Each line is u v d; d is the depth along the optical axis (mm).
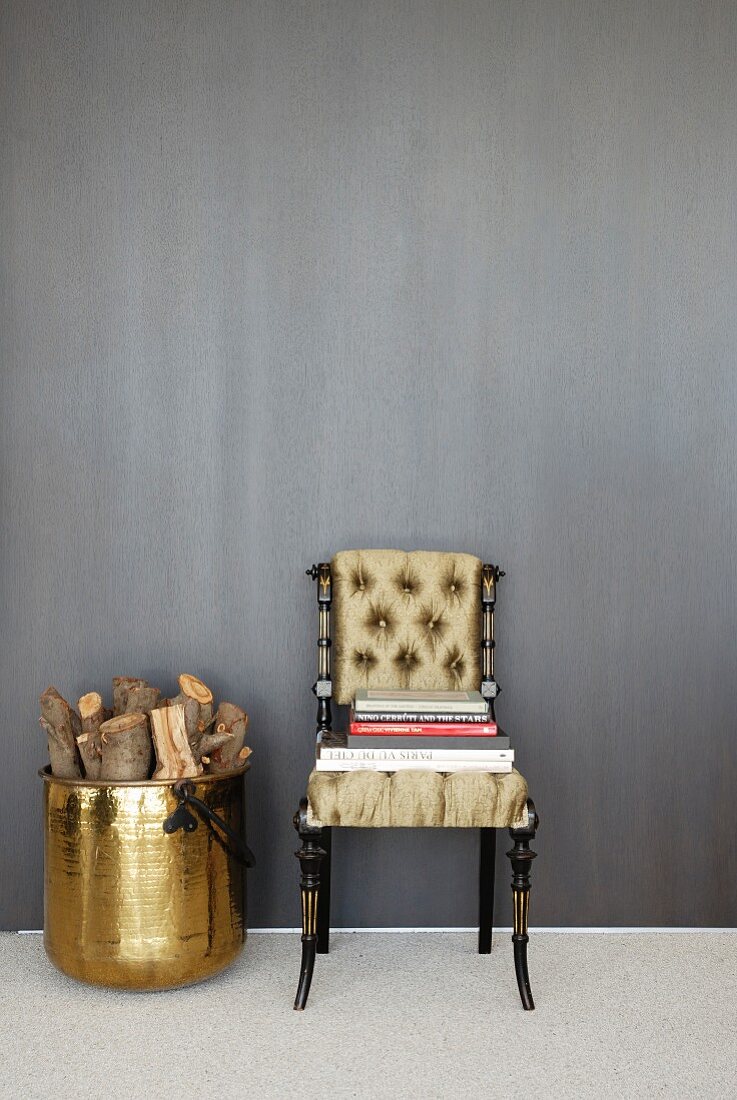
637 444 2623
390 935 2549
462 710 2148
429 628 2461
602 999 2164
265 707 2592
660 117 2600
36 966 2340
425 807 2047
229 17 2605
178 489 2594
